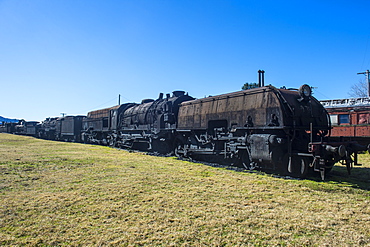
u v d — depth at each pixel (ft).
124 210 20.53
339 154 28.99
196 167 40.73
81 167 40.32
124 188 26.96
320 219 18.57
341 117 64.54
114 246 14.83
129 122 76.95
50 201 22.61
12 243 15.14
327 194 24.89
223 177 32.63
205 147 47.42
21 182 29.73
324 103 71.05
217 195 24.45
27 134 181.78
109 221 18.37
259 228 17.17
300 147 33.91
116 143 84.74
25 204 21.90
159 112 61.41
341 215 19.35
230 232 16.56
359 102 62.90
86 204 21.95
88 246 14.78
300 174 32.83
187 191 25.89
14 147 81.30
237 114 40.29
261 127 35.88
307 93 35.76
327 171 33.47
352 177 33.76
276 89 35.65
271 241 15.39
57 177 32.53
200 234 16.26
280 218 18.75
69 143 110.32
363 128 59.72
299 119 34.81
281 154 34.01
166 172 36.11
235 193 25.11
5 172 35.50
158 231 16.74
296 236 16.06
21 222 18.16
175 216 19.20
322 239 15.62
